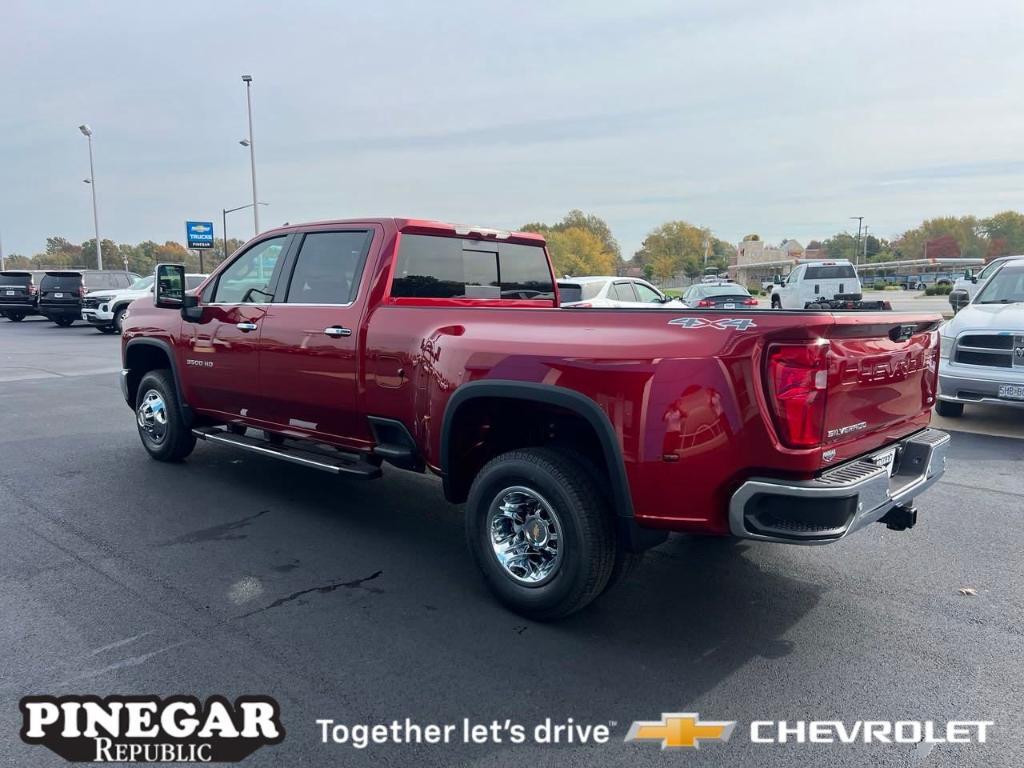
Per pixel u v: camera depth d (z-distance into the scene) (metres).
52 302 25.75
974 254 146.38
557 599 3.59
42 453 7.21
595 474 3.57
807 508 3.04
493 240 5.60
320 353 4.88
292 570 4.37
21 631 3.59
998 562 4.56
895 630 3.69
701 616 3.83
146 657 3.35
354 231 4.90
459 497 4.32
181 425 6.55
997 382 8.01
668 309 3.41
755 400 3.07
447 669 3.28
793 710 3.01
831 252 154.88
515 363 3.71
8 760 2.67
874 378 3.52
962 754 2.73
